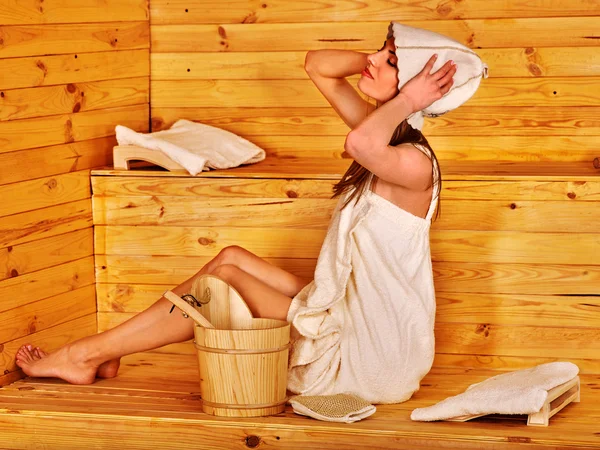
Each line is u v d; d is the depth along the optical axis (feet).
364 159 7.82
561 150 11.19
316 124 11.67
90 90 10.50
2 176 9.09
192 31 11.74
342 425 7.76
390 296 8.34
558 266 9.67
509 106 11.20
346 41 11.43
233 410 7.94
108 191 10.46
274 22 11.56
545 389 7.89
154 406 8.34
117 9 10.98
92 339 9.00
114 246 10.56
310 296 8.39
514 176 9.60
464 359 9.94
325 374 8.32
